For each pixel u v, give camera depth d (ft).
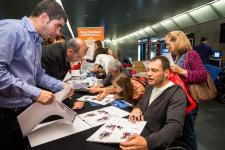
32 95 3.78
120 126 4.27
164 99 4.89
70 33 62.39
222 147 8.96
